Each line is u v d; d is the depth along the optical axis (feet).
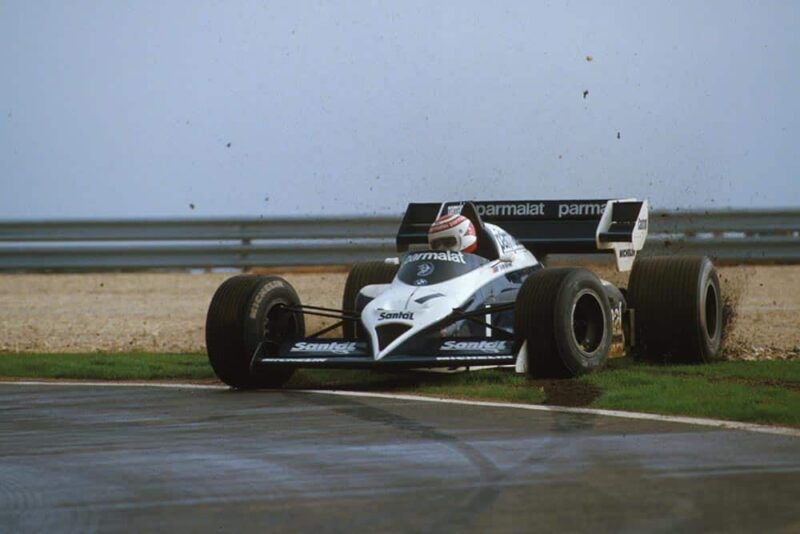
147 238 276.00
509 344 112.68
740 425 90.68
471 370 123.75
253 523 65.21
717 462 77.51
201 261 274.36
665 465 76.79
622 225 138.72
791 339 155.53
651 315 130.52
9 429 97.30
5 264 276.41
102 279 277.44
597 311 117.91
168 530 64.28
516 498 69.00
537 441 85.40
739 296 212.02
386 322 114.01
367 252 268.62
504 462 78.59
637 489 70.54
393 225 270.87
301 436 90.02
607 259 176.96
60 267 276.00
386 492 71.26
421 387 114.83
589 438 86.28
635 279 132.67
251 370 118.11
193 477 76.84
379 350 111.86
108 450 86.84
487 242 125.70
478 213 134.21
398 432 90.38
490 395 107.96
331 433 90.89
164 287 255.91
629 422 92.63
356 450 83.92
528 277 114.42
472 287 119.24
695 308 128.77
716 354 134.10
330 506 68.28
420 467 77.77
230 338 117.50
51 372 135.23
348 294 139.13
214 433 92.73
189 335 175.11
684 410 96.73
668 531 61.67
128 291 248.32
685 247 255.50
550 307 111.14
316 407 104.88
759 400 99.60
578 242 138.62
